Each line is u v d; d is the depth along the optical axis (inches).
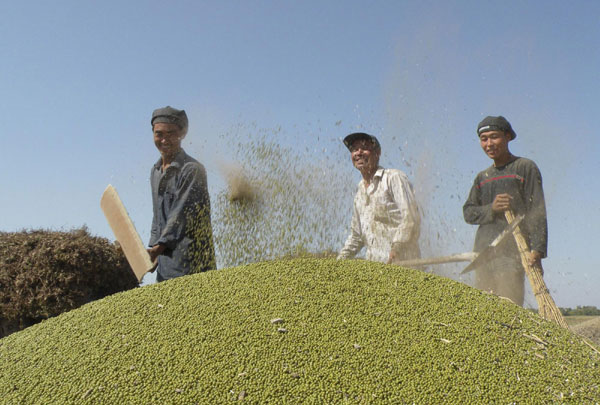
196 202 158.9
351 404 71.9
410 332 87.6
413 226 148.9
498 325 92.7
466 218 159.3
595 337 149.6
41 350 90.7
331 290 100.3
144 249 152.0
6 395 79.5
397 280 106.7
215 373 77.3
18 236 220.7
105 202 165.6
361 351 82.1
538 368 82.4
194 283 107.2
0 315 211.6
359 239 162.7
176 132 164.4
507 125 155.2
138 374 78.4
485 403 73.5
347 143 160.7
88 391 76.2
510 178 151.5
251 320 89.6
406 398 73.5
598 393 79.0
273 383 75.1
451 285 107.2
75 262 215.8
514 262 142.9
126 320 94.7
